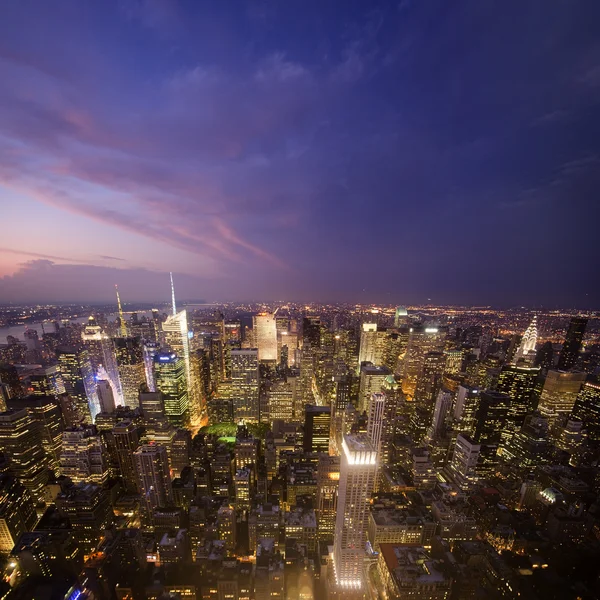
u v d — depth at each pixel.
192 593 140.75
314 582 153.62
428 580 135.12
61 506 183.25
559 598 141.00
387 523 173.50
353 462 133.88
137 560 159.62
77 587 145.00
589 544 173.00
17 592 143.75
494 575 151.75
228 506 177.25
